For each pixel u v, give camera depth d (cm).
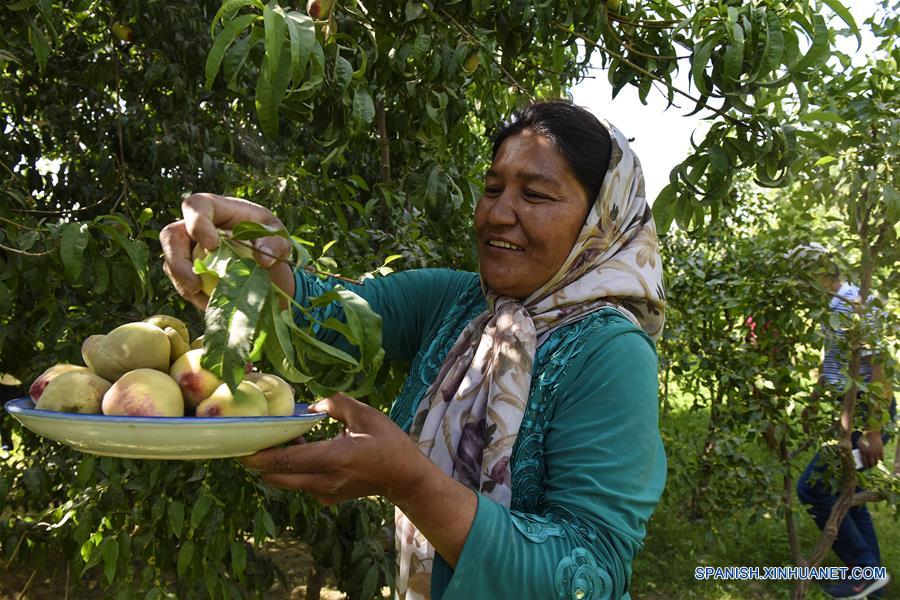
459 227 269
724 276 423
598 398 113
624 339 117
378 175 362
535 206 125
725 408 425
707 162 191
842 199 344
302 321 140
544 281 129
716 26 176
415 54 189
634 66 198
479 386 128
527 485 116
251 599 404
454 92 218
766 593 432
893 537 505
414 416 140
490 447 118
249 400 99
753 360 418
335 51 146
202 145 338
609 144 130
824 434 401
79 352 229
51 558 418
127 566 223
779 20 170
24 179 303
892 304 397
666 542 490
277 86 111
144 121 334
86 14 322
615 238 132
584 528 103
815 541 496
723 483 432
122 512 227
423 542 128
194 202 116
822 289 380
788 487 425
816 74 182
